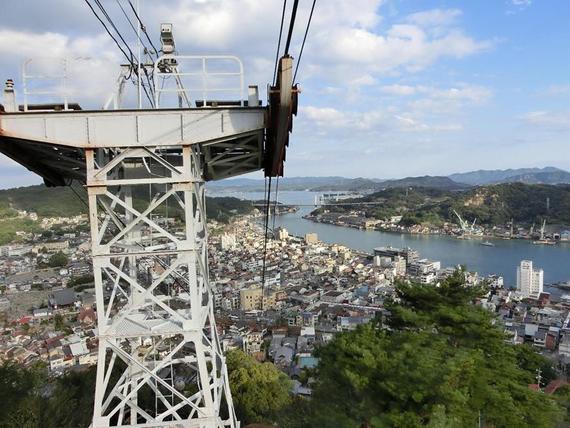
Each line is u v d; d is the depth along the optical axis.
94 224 7.34
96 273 7.41
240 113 7.40
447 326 14.06
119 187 8.41
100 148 7.50
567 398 18.73
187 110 7.33
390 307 15.46
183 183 7.43
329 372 12.34
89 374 20.77
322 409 12.00
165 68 8.53
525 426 12.74
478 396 12.34
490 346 14.35
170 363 9.77
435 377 10.60
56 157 8.46
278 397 24.73
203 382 7.71
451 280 15.21
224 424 9.34
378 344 12.30
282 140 7.10
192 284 7.57
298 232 190.38
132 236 8.45
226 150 8.84
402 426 10.15
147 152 7.37
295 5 3.94
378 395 11.27
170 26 8.48
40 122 7.14
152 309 9.32
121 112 7.25
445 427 9.61
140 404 16.16
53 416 15.30
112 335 7.55
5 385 15.69
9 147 7.40
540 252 133.00
